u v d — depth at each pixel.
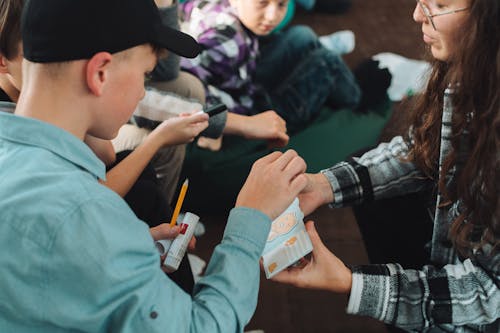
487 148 0.97
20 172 0.78
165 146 1.33
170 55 1.58
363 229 1.51
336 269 1.10
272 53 2.12
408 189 1.34
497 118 0.94
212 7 1.89
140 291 0.78
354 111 2.17
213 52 1.84
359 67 2.32
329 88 2.09
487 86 0.94
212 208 1.98
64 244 0.74
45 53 0.78
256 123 1.67
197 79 1.80
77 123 0.84
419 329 1.24
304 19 2.99
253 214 0.94
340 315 1.73
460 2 0.93
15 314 0.79
